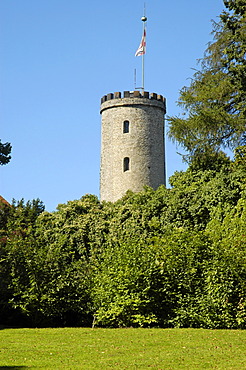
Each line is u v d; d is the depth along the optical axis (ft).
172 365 40.16
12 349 47.62
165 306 64.75
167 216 88.94
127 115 147.54
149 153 146.41
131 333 57.21
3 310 75.56
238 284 61.93
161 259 65.36
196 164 92.84
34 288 68.28
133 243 68.69
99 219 92.48
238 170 83.51
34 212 93.81
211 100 95.09
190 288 64.08
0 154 117.70
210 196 84.33
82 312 70.54
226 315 61.67
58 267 69.46
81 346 48.93
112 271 67.31
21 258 70.54
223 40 96.27
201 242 65.67
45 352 45.91
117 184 145.79
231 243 64.44
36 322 69.72
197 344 49.34
